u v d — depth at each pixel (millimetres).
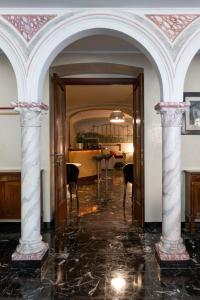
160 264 3096
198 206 4281
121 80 5285
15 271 3057
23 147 3285
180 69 3209
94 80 5277
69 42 3373
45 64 3277
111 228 4535
